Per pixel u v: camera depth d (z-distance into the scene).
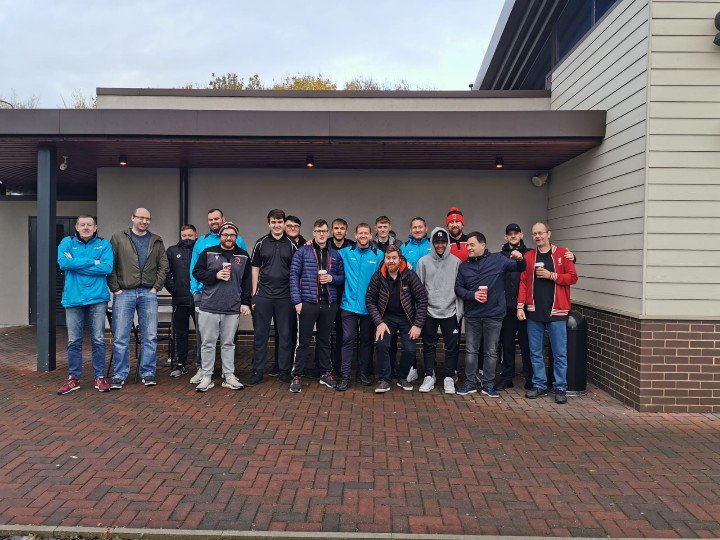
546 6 8.27
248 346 8.38
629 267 5.62
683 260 5.30
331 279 5.89
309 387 6.13
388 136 6.42
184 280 6.55
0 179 10.38
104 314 5.89
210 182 8.45
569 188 7.42
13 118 6.36
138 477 3.74
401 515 3.28
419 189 8.45
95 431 4.61
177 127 6.42
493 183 8.41
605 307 6.18
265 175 8.45
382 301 5.86
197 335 6.50
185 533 3.01
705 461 4.11
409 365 5.96
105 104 8.37
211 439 4.46
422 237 6.64
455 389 6.08
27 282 11.46
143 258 6.03
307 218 8.45
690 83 5.28
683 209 5.30
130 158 7.66
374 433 4.65
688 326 5.29
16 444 4.30
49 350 6.77
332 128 6.43
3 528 3.04
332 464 3.99
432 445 4.39
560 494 3.56
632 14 5.64
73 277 5.73
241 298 6.07
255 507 3.35
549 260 5.71
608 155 6.18
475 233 5.75
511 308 6.09
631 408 5.47
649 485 3.70
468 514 3.29
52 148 6.80
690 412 5.30
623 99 5.82
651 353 5.31
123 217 8.41
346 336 5.99
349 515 3.26
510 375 6.19
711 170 5.28
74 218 11.38
